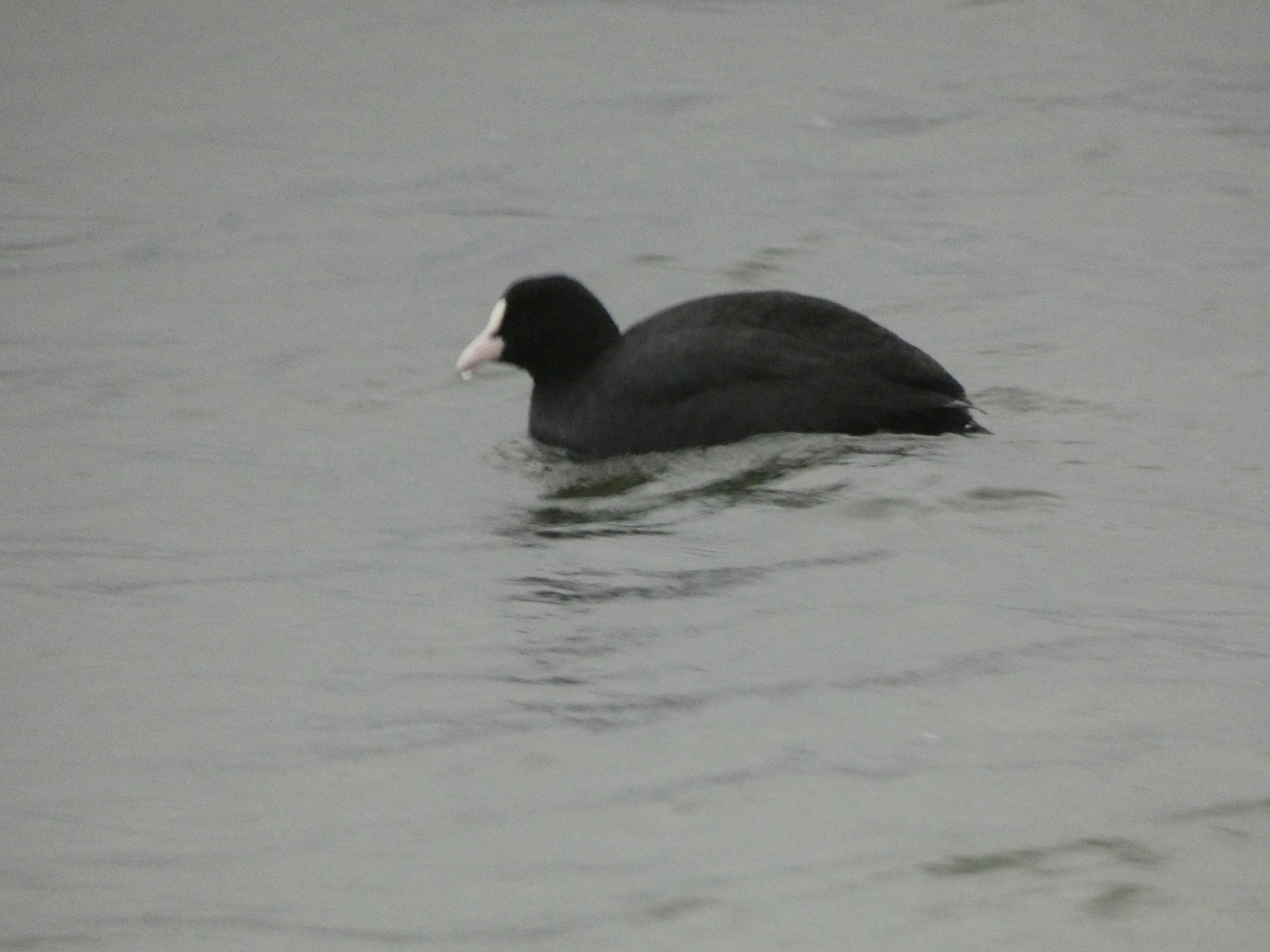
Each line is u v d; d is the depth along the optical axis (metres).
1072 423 14.90
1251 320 17.70
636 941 7.80
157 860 8.54
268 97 26.81
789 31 29.12
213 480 14.66
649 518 13.28
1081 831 8.51
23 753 9.69
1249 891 7.96
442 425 16.08
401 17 30.44
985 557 12.15
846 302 18.83
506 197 22.81
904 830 8.60
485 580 12.23
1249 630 10.89
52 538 13.30
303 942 7.84
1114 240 20.34
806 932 7.81
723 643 10.95
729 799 8.98
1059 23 28.83
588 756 9.52
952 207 21.67
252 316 19.17
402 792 9.19
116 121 25.94
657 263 20.39
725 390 14.45
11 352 18.11
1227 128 24.00
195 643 11.23
